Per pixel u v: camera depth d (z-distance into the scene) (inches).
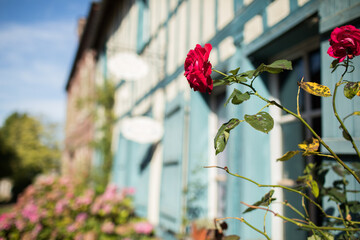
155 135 169.6
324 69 68.7
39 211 189.2
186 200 137.4
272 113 100.6
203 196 134.6
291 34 85.8
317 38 85.7
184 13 169.2
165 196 160.6
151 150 200.4
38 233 179.5
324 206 64.1
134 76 186.2
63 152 965.8
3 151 870.4
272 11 93.7
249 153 96.7
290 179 94.8
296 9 83.0
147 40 231.5
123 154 270.5
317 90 40.2
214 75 128.0
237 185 102.3
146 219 193.3
